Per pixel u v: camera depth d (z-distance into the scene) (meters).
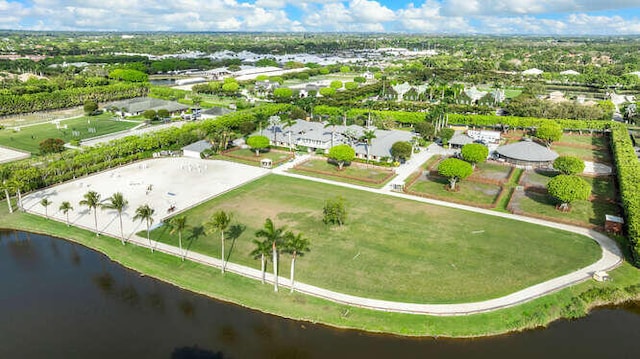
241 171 131.25
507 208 101.19
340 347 58.75
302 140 155.50
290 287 70.31
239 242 85.12
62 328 63.00
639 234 77.25
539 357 57.53
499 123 184.38
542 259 78.69
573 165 114.75
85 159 126.69
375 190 115.00
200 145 150.25
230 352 58.00
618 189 115.00
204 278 73.69
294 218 96.38
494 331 61.50
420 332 60.94
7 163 129.50
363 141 148.75
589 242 85.00
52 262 81.19
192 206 103.12
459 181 121.44
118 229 91.12
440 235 88.12
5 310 67.06
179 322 64.06
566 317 65.19
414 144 152.88
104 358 57.12
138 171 130.88
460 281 71.56
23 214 99.38
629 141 145.12
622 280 72.44
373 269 75.19
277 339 60.22
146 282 74.25
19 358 57.09
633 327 63.69
